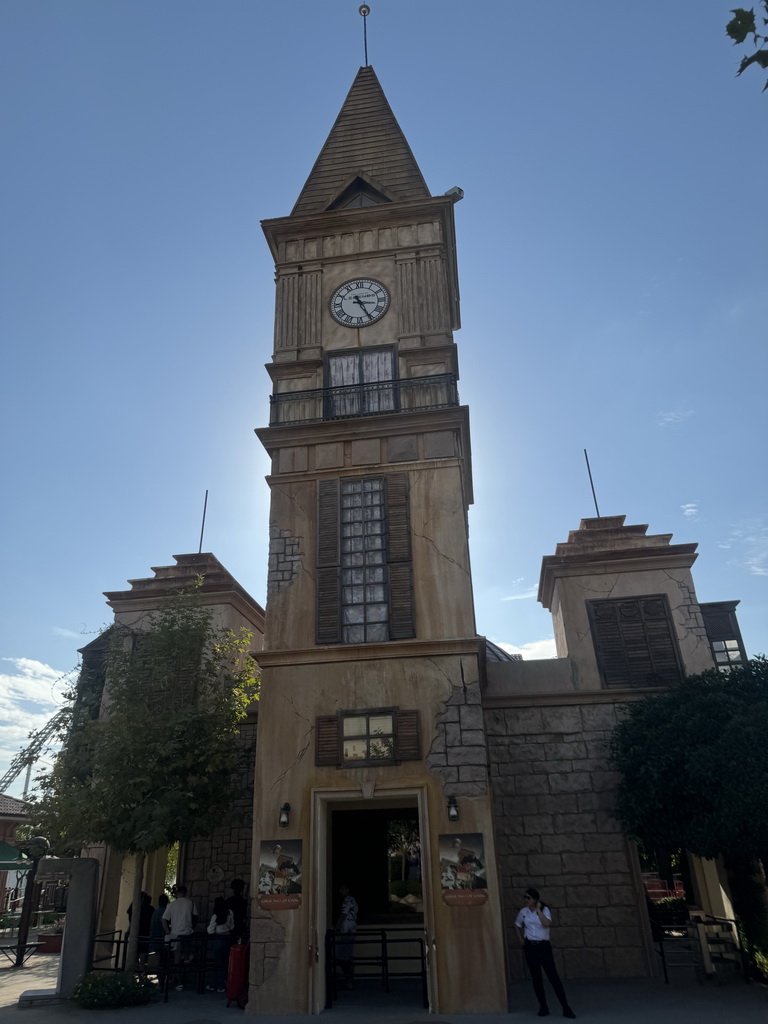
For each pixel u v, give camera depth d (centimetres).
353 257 1667
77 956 1248
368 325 1595
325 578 1359
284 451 1484
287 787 1208
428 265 1627
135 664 1521
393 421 1455
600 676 1653
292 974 1095
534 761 1530
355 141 1883
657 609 1717
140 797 1331
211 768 1375
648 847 1444
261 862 1167
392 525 1377
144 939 1302
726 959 1338
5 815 3028
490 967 1065
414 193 1741
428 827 1149
